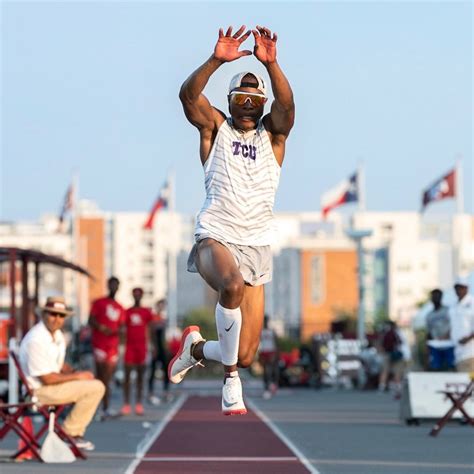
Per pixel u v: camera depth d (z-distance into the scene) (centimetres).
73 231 13975
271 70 1648
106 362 4047
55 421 2731
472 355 4103
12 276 3912
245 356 1705
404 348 6650
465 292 4144
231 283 1584
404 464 2552
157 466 2525
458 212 10606
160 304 5359
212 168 1680
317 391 6988
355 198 10125
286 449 2938
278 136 1703
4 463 2606
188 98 1652
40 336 2748
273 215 1705
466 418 3522
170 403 5416
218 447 3003
